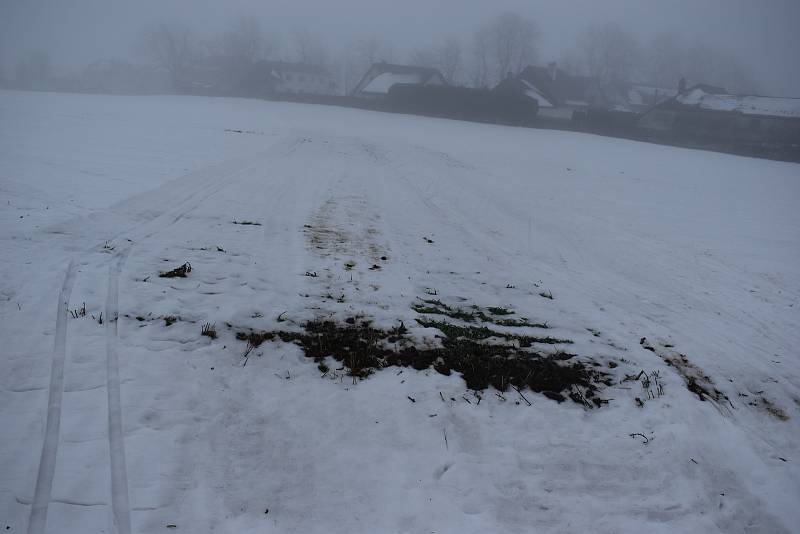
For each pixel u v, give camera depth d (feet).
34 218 27.73
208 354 17.29
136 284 21.06
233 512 12.02
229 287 21.98
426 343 19.40
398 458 14.34
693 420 16.63
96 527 10.90
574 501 13.65
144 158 49.67
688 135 160.45
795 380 19.98
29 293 19.47
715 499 14.15
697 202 60.23
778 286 31.35
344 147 76.95
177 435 13.78
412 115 173.27
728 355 21.36
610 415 16.83
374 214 37.93
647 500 13.93
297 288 22.77
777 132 175.01
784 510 13.99
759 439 16.53
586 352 20.04
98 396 14.56
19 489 11.45
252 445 14.11
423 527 12.36
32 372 15.16
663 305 26.61
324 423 15.24
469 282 26.91
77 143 56.13
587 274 30.60
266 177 46.24
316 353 18.30
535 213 45.55
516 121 171.12
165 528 11.23
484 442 15.20
